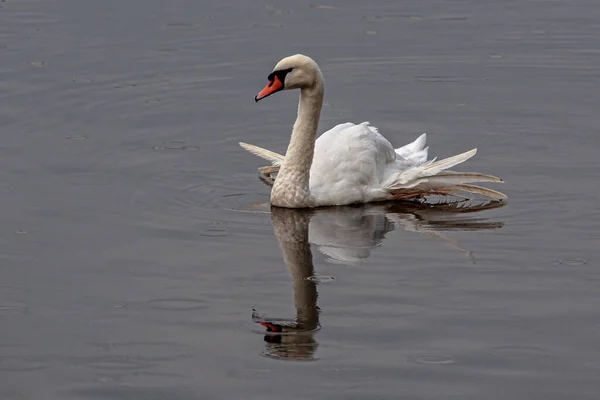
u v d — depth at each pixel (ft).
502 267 41.57
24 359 34.83
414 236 45.06
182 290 39.60
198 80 66.03
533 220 46.91
